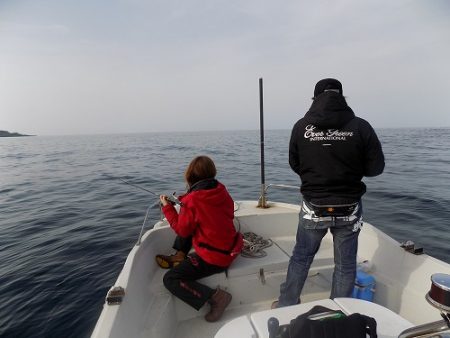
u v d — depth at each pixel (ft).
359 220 6.15
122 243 18.11
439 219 22.04
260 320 4.61
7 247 17.83
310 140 6.07
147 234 9.16
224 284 8.13
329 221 6.04
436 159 65.46
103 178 45.91
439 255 16.05
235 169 54.49
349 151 5.76
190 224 7.48
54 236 19.54
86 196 32.68
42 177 48.37
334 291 6.55
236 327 4.52
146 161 74.74
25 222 22.97
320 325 3.63
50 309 11.53
